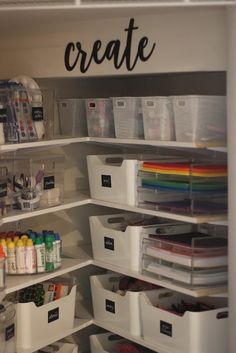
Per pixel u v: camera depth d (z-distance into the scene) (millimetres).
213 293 1607
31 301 1724
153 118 1668
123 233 1811
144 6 1400
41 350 1901
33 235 1764
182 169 1632
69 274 2104
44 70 1967
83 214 2162
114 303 1861
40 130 1792
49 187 1797
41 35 1950
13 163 1759
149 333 1753
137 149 2121
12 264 1715
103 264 1879
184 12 1555
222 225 1670
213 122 1582
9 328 1624
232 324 1530
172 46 1605
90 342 2010
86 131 2006
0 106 1597
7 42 2064
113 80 2258
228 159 1500
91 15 1641
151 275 1742
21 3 1385
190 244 1643
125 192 1797
